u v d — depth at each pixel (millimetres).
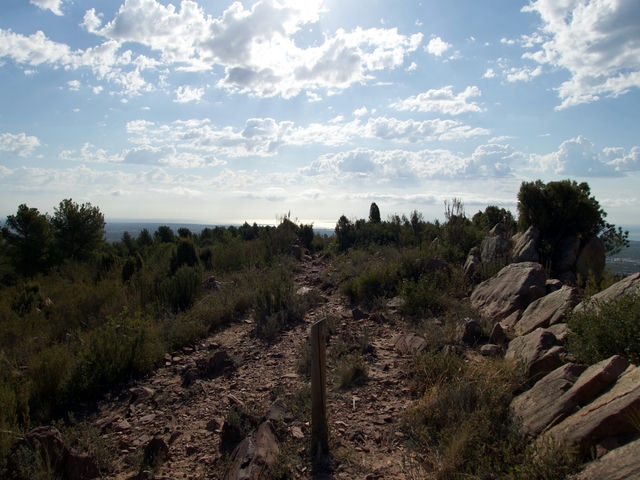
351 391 5988
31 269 20141
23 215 20297
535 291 8086
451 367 5746
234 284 13930
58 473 4398
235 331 9695
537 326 6910
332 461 4371
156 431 5504
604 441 3643
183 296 11906
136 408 6203
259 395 6223
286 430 4953
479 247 12539
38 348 8586
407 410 5105
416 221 21000
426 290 9727
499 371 5355
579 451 3654
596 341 5059
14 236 20281
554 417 4180
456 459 3973
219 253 19219
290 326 9477
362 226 23938
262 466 4125
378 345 7680
